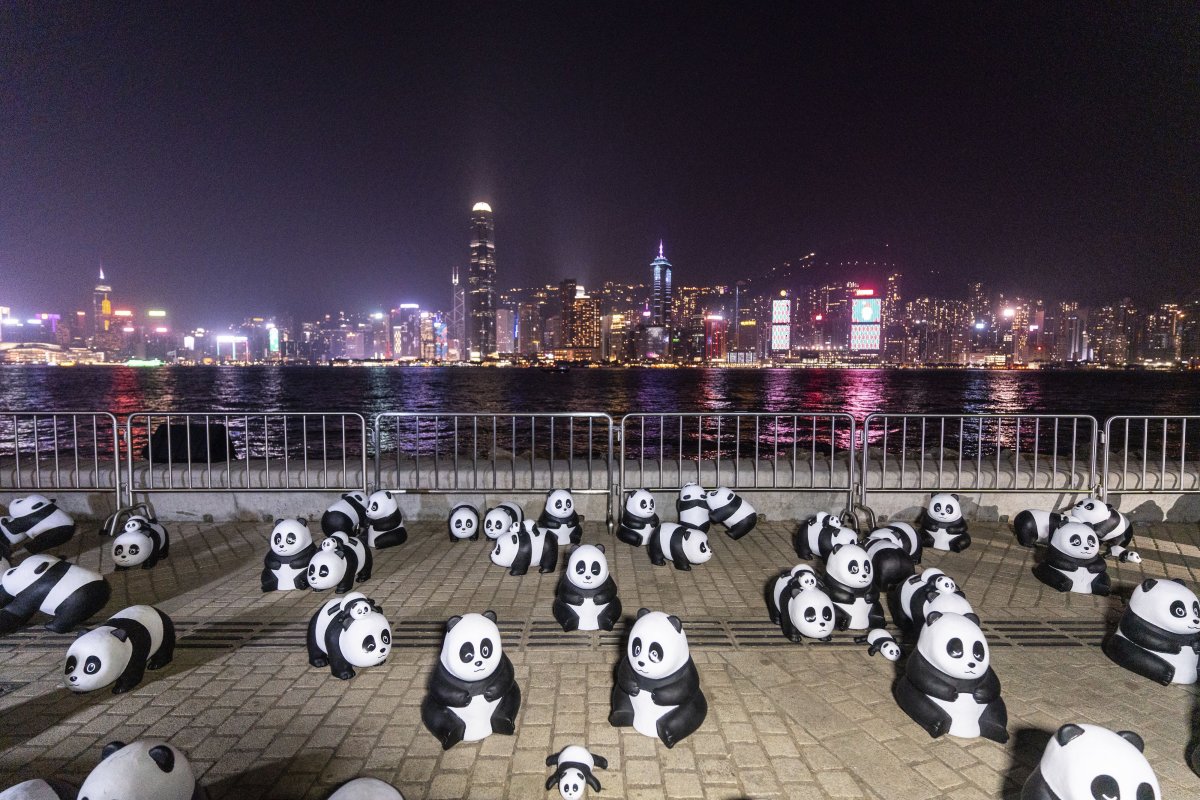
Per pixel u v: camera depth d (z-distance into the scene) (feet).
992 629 18.49
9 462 30.63
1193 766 12.16
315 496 29.50
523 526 23.24
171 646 16.56
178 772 10.16
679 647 13.46
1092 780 9.80
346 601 16.33
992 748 13.12
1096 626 18.72
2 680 15.70
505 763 12.68
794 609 17.62
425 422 146.30
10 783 11.96
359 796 9.87
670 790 11.88
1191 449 100.99
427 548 26.02
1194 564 23.77
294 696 15.05
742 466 29.94
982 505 29.35
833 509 29.89
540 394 291.38
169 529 28.32
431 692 13.58
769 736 13.50
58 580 18.28
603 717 14.23
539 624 18.99
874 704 14.74
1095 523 24.20
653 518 26.45
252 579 22.56
